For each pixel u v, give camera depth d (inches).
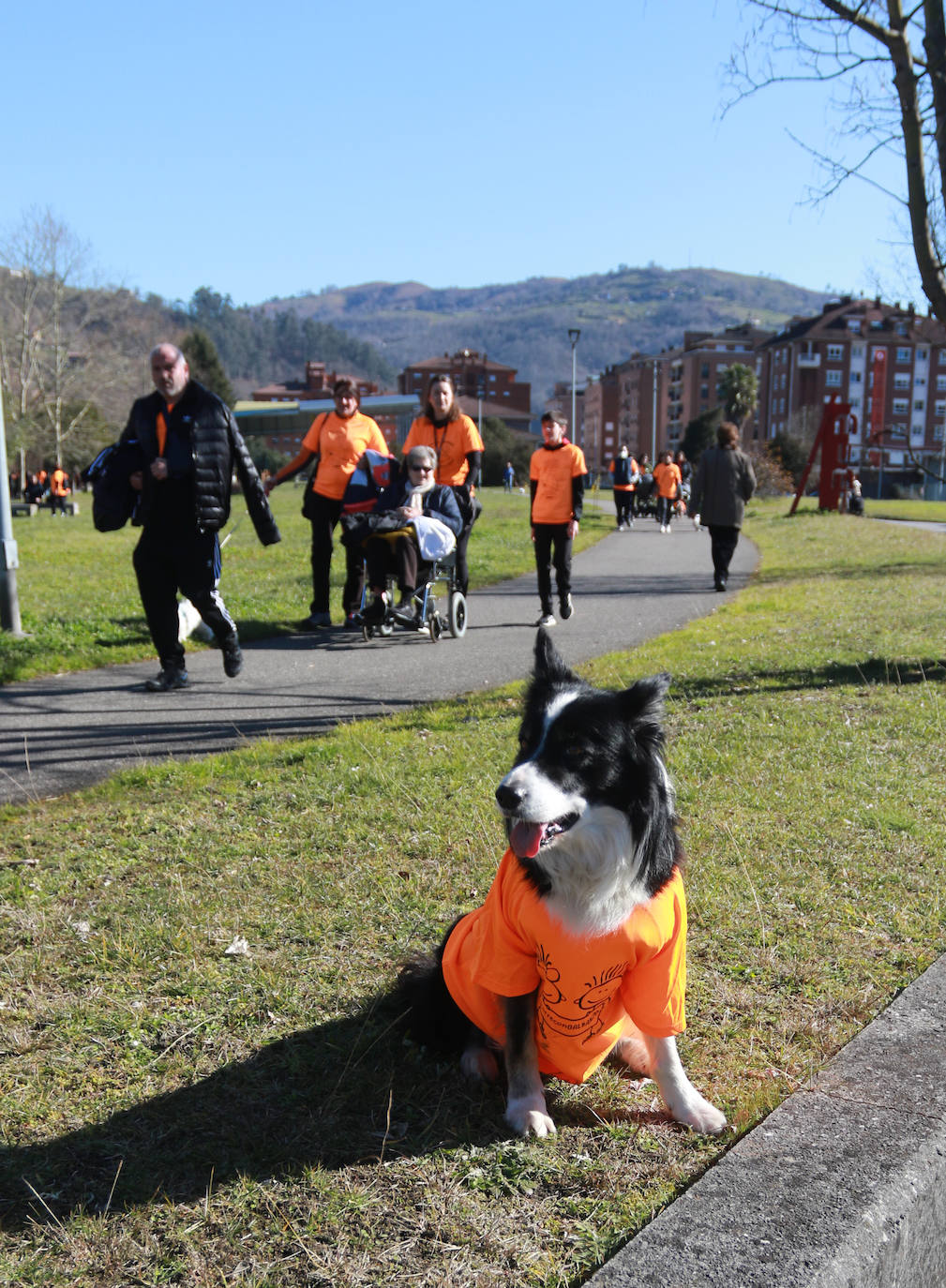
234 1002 129.6
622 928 103.8
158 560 296.4
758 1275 81.2
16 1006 129.0
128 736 257.4
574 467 409.1
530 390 5516.7
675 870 112.2
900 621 395.2
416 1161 100.6
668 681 112.7
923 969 134.5
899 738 234.7
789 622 409.4
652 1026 106.3
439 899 159.2
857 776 208.1
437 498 373.4
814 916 150.0
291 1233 91.1
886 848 173.5
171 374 276.8
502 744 232.8
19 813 201.8
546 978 106.3
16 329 2278.5
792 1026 122.6
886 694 273.6
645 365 5036.9
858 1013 125.0
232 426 292.4
